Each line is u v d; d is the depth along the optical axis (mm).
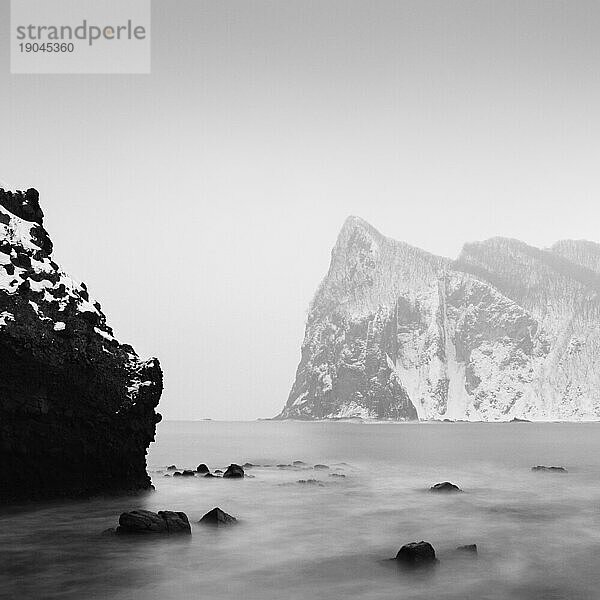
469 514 31219
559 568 20234
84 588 17578
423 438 136500
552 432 174500
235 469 49062
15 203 37031
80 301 34656
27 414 29359
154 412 36125
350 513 31141
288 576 19016
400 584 18281
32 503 29969
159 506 31516
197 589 17625
